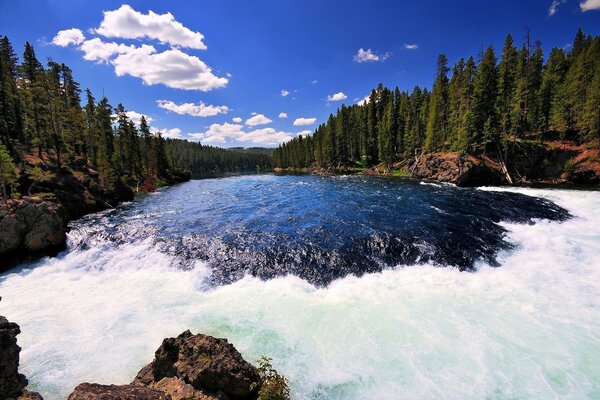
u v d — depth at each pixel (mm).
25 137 52969
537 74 73812
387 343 10414
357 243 19516
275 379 8219
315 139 129625
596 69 59062
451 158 58656
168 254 19719
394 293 13852
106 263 19125
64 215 27234
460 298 13180
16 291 15828
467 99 68125
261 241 20719
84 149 62906
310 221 25422
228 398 7805
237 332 11383
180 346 8992
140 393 6977
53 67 60875
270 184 63062
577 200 32156
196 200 42938
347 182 60531
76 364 10102
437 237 20062
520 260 16906
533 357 9461
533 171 54000
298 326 11633
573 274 15031
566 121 60469
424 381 8750
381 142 87812
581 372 8812
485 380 8656
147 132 84500
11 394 7938
